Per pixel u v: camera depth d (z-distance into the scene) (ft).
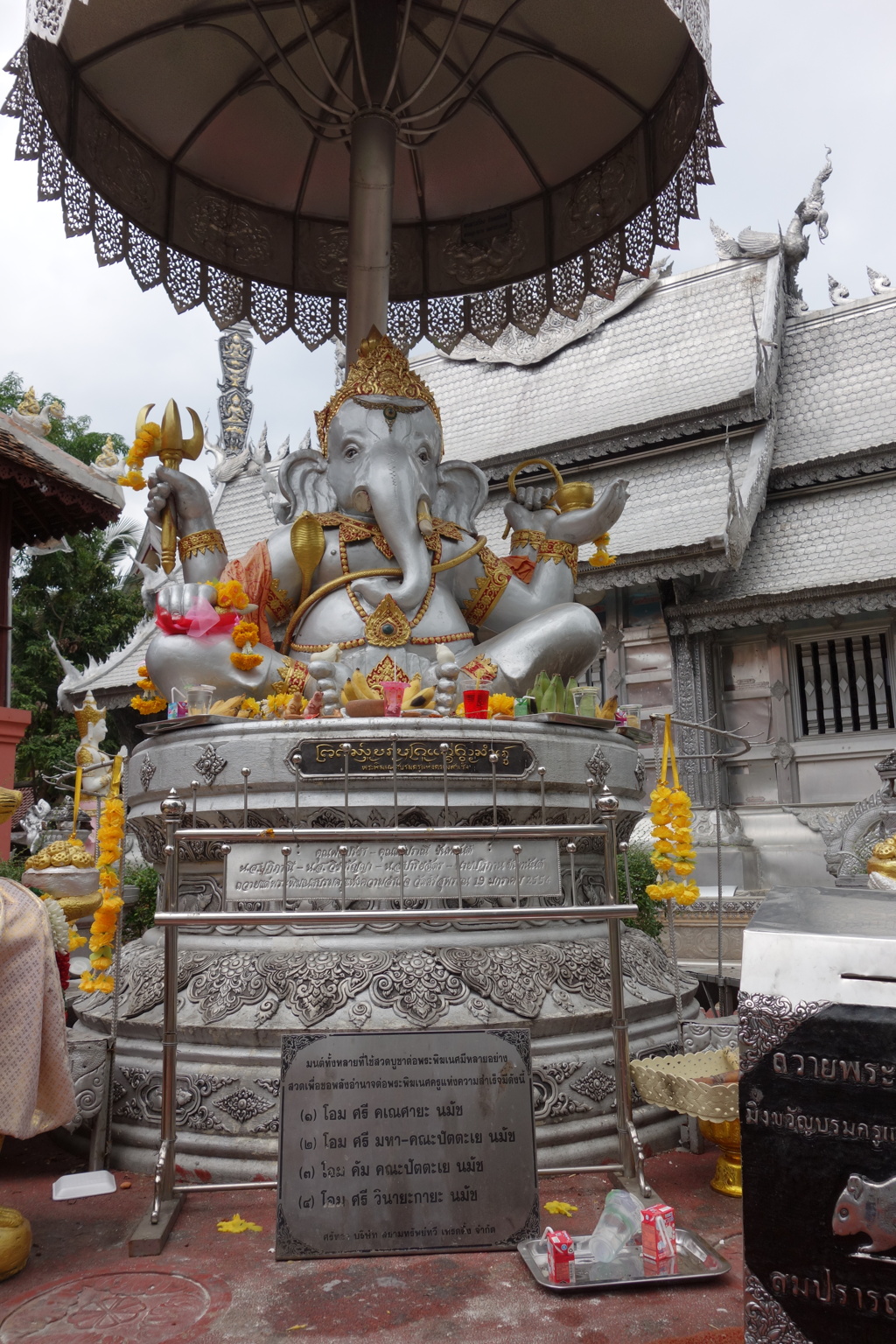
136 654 81.71
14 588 110.01
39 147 27.94
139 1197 15.99
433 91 32.81
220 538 25.58
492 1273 12.85
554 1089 16.81
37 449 51.98
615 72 30.76
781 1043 8.18
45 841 54.80
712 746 62.34
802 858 59.21
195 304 33.88
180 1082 16.62
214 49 30.60
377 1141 13.79
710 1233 14.29
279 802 19.11
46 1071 14.01
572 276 34.32
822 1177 7.86
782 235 72.28
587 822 21.20
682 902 20.26
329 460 26.94
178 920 14.64
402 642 24.73
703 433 67.62
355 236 28.81
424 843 17.08
